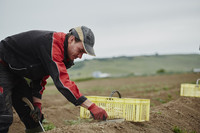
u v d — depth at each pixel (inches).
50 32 139.5
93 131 160.9
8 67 150.9
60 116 317.4
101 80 1428.4
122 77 1632.6
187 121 276.2
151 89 682.8
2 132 143.7
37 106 171.9
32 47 136.5
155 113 266.1
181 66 5570.9
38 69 141.3
